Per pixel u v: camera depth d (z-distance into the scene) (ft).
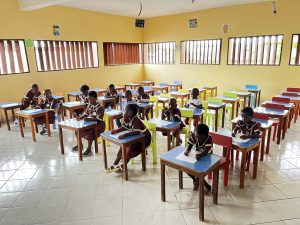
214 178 8.33
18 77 20.49
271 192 9.34
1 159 12.71
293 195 9.14
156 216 8.04
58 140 15.52
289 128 16.92
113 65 29.09
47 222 7.87
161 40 30.35
